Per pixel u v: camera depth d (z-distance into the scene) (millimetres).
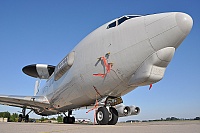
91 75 11141
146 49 9258
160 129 6578
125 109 14125
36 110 19375
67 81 13227
